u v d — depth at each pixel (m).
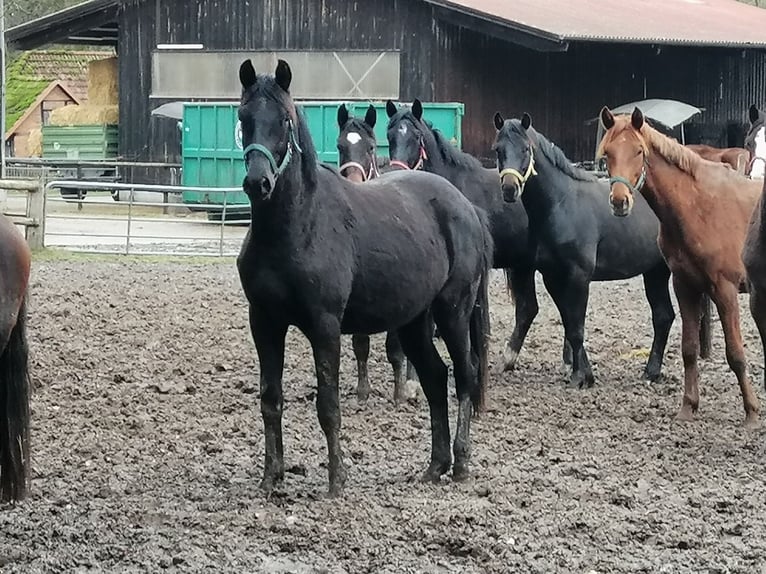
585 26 29.98
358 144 10.93
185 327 13.49
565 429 9.16
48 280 16.91
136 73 32.75
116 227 25.69
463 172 11.39
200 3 31.98
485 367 7.91
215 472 7.73
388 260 7.08
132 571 5.79
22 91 54.19
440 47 30.03
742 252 8.55
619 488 7.34
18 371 6.25
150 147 32.75
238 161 27.95
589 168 31.17
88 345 12.26
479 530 6.43
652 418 9.64
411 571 5.81
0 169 25.47
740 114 35.03
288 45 31.28
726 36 32.88
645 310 15.78
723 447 8.60
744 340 13.34
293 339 13.11
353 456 8.19
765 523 6.64
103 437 8.59
